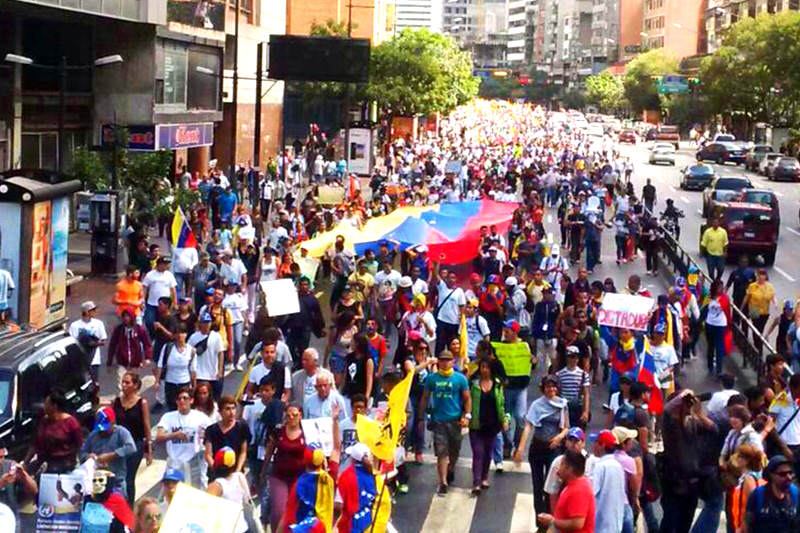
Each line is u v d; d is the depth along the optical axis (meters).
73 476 11.16
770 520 11.31
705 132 141.38
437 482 16.47
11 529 10.34
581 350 19.08
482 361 15.83
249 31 66.19
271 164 54.28
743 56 107.44
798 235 49.28
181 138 49.62
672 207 43.53
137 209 35.25
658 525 14.11
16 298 22.36
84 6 38.59
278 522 12.61
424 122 107.19
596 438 13.51
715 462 13.27
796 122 101.31
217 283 22.34
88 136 45.47
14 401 13.70
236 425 13.21
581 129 126.06
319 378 14.12
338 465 13.16
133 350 19.27
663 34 195.12
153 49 45.62
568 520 10.94
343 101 80.50
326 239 27.11
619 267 38.09
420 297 19.38
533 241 28.97
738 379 23.02
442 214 31.81
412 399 16.92
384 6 130.00
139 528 10.35
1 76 38.19
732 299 27.66
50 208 23.16
